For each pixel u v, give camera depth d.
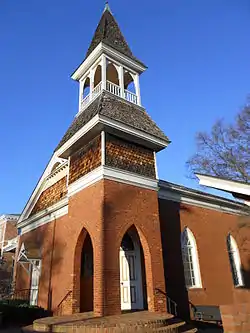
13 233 42.88
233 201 20.33
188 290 15.23
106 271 11.10
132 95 16.69
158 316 10.46
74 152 15.69
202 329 12.97
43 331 9.62
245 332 5.32
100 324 8.87
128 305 13.61
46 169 19.98
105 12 20.00
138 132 14.12
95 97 15.45
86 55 17.33
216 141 29.75
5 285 28.00
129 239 15.05
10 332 11.26
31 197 21.59
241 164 27.80
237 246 19.55
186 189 17.48
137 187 13.65
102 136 13.45
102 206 12.05
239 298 5.66
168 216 16.11
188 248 16.73
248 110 27.89
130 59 17.16
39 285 17.02
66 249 14.44
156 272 12.67
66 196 15.94
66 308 12.85
